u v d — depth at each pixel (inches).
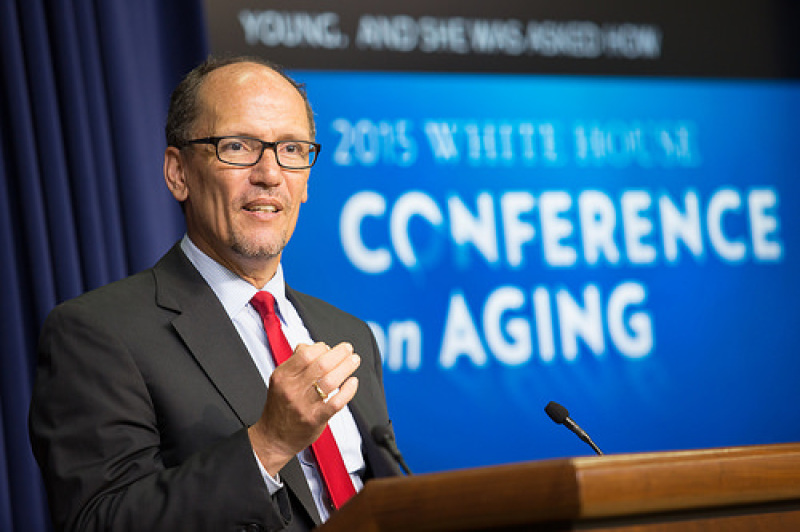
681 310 534.0
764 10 570.9
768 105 565.9
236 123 246.4
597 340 517.7
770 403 540.7
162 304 236.8
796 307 551.5
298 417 194.2
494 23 524.4
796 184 565.0
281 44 486.6
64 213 365.7
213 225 246.4
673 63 552.1
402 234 495.8
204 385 226.7
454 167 509.0
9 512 343.3
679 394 526.6
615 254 527.5
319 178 486.3
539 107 526.9
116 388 217.9
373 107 499.8
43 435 216.8
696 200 546.6
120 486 208.7
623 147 537.0
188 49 390.3
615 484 135.6
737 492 142.4
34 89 369.4
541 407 503.2
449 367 493.4
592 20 540.7
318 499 233.0
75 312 229.3
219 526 195.9
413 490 136.9
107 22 380.2
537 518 135.6
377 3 506.0
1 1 370.0
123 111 377.1
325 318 279.4
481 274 505.0
